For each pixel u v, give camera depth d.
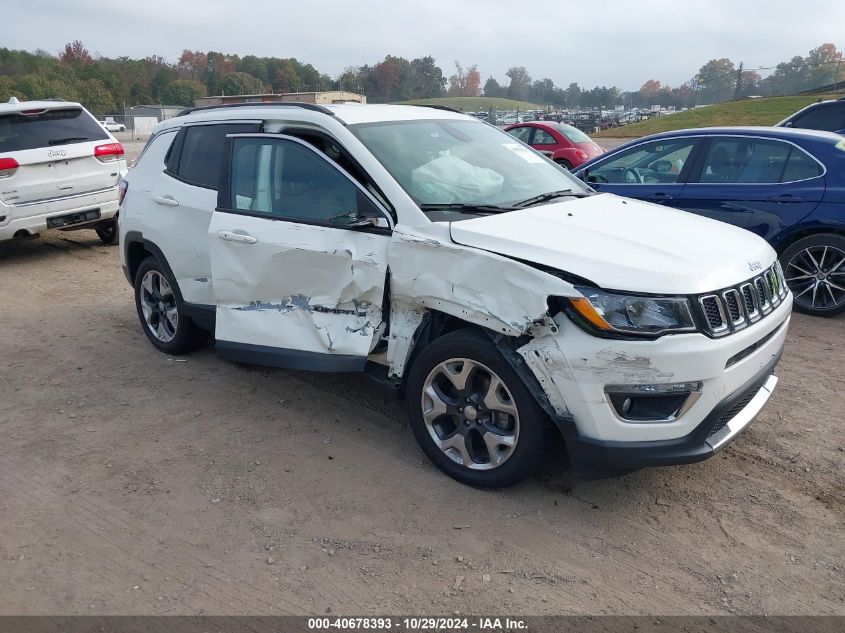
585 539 3.35
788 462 4.02
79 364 5.62
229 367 5.48
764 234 6.71
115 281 8.26
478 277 3.42
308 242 4.07
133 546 3.33
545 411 3.35
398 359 3.91
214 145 5.02
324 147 4.26
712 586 3.04
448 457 3.80
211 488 3.80
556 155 16.14
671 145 7.35
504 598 2.97
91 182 9.23
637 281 3.17
